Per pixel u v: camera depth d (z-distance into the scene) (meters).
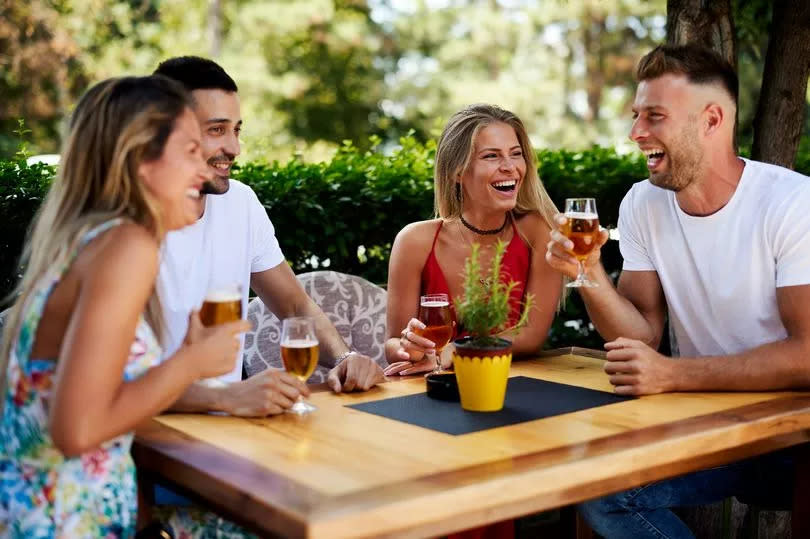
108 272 1.73
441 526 1.61
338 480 1.65
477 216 3.10
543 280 3.06
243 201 2.98
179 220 1.93
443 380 2.31
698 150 2.62
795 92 3.43
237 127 2.87
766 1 4.41
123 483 1.86
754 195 2.61
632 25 19.47
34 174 3.52
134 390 1.75
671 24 3.45
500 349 2.11
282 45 16.39
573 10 18.73
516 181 3.06
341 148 4.48
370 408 2.20
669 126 2.61
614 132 19.50
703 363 2.33
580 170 4.37
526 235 3.12
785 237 2.51
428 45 18.64
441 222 3.16
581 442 1.88
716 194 2.65
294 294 3.05
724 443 1.99
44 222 1.90
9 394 1.85
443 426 2.01
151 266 1.78
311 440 1.92
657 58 2.64
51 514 1.81
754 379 2.30
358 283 3.37
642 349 2.32
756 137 3.54
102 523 1.83
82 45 13.53
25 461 1.83
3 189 3.44
